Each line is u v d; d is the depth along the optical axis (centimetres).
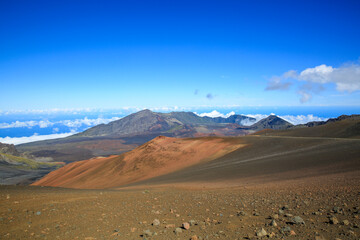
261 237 721
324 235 700
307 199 1263
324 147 4666
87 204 1403
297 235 720
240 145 7362
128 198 1700
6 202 1362
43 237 805
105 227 924
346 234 689
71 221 1014
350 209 949
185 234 802
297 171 3003
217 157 6838
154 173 6869
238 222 924
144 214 1146
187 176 4538
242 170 3931
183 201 1524
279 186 2022
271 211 1073
